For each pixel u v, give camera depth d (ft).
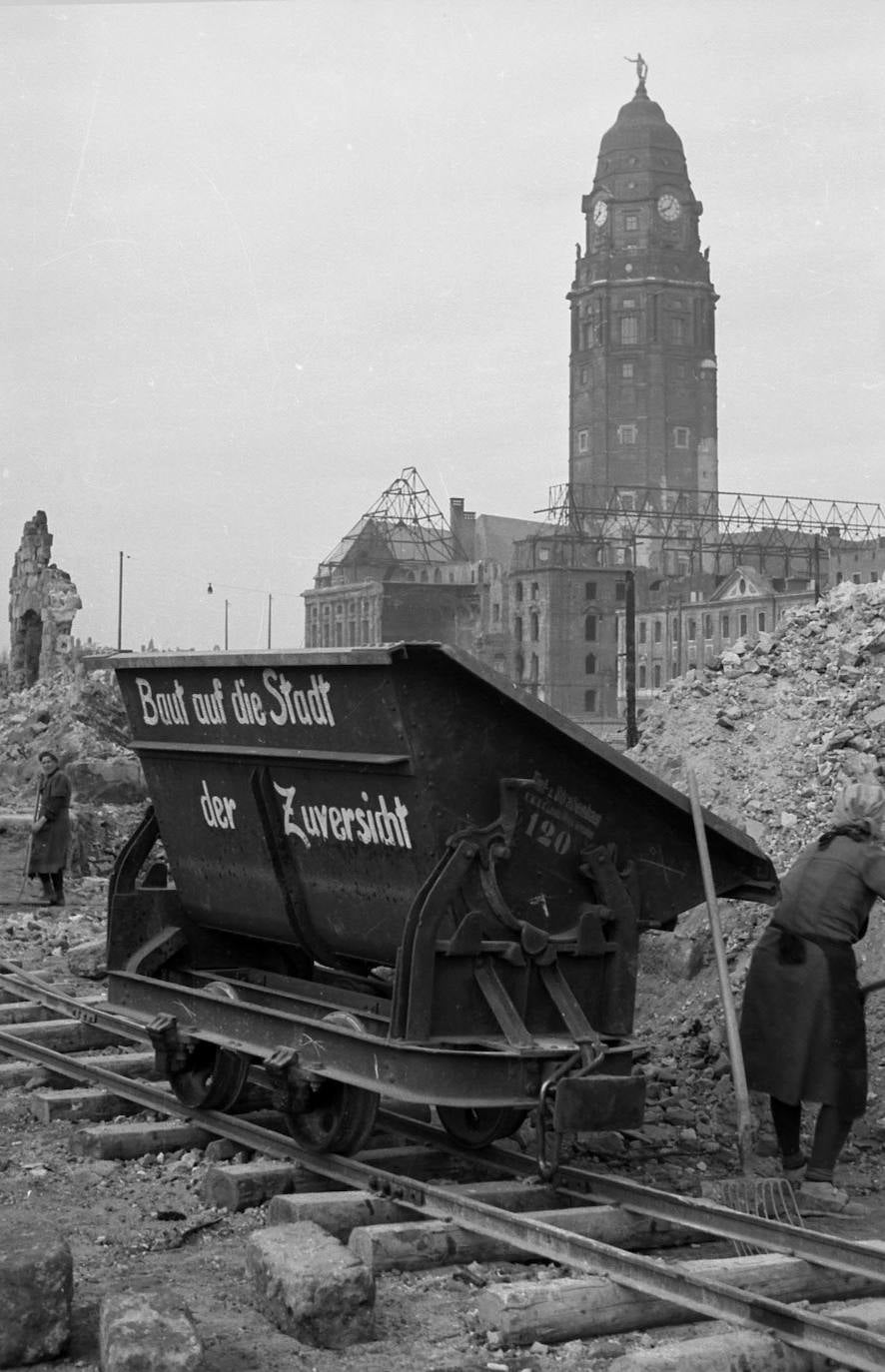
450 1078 19.15
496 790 20.29
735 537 490.90
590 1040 19.92
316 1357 15.12
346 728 20.97
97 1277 17.49
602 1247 16.63
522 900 20.61
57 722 93.45
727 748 37.24
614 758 20.47
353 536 562.66
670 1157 22.98
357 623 520.42
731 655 40.86
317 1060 21.21
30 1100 26.27
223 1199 20.31
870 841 21.47
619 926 21.02
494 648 472.03
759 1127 24.82
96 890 62.28
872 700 35.81
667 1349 14.57
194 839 26.12
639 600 451.94
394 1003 19.80
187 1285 17.21
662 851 21.63
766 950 21.38
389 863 21.11
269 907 24.53
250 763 23.56
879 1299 16.70
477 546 565.94
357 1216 18.83
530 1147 22.71
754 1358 14.51
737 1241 17.88
